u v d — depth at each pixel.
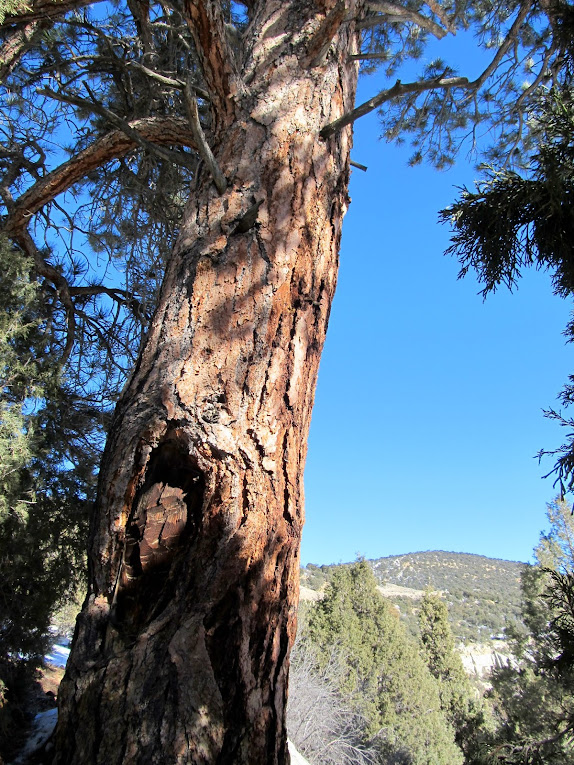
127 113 5.40
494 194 3.34
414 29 6.82
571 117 3.02
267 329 2.38
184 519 2.13
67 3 4.43
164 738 1.77
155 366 2.33
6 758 2.43
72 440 4.79
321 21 3.08
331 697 12.55
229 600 2.03
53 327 5.29
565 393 3.36
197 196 2.73
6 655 3.65
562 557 15.28
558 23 3.79
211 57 2.75
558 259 3.44
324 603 22.05
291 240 2.56
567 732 5.38
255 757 1.89
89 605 2.11
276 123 2.76
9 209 4.73
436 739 18.39
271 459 2.21
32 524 4.05
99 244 5.73
